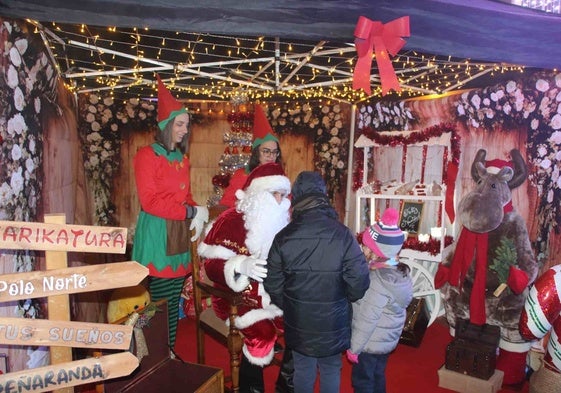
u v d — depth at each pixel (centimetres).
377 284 250
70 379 185
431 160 469
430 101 464
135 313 247
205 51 330
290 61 345
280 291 243
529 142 368
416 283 476
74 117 428
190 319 472
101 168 511
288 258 231
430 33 237
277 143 395
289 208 308
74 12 197
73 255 352
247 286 286
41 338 180
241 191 298
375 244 264
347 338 244
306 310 233
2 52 212
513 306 356
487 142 409
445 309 442
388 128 516
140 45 311
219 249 288
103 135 511
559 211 339
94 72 367
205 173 571
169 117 305
